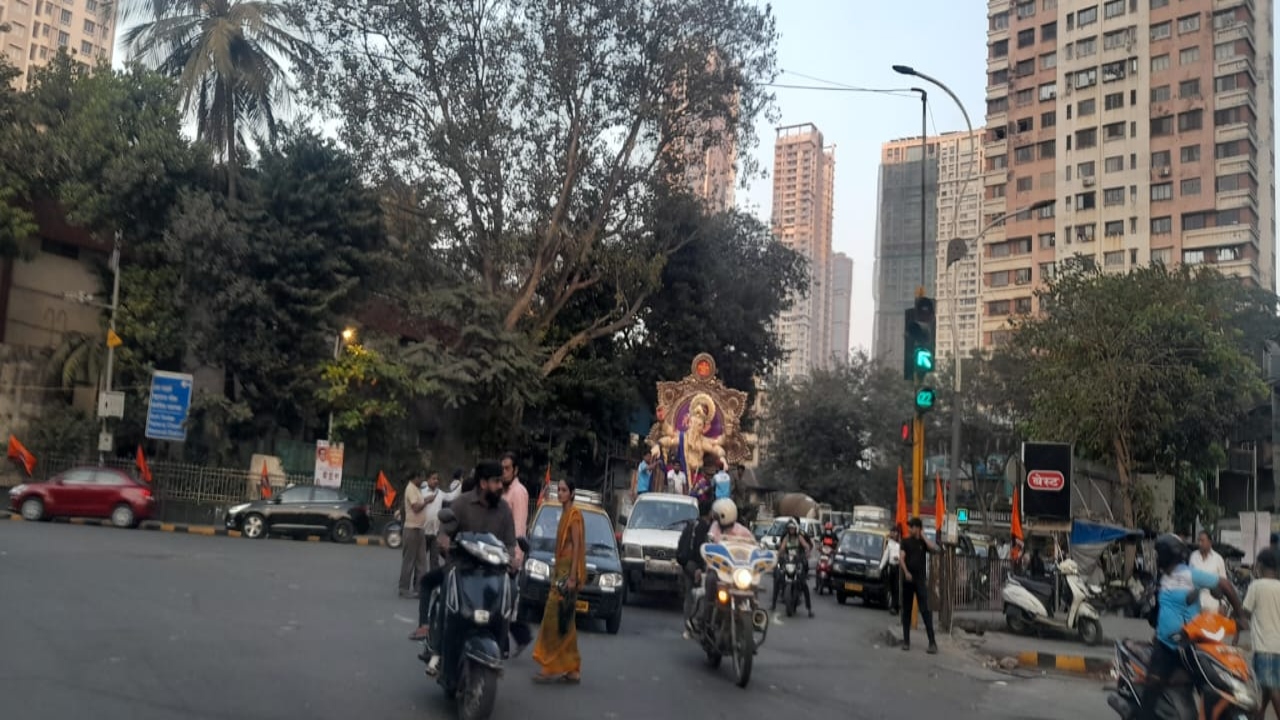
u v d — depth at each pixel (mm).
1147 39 73000
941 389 50938
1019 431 36625
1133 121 73188
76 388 31781
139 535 23703
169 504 29516
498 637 8188
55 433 29984
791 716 9531
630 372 43125
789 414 66062
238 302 30250
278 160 32219
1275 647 9672
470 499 8781
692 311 43062
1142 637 19391
